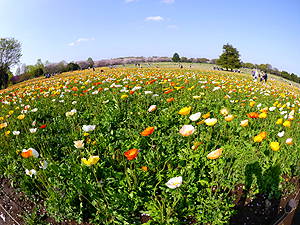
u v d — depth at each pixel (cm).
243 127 438
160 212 253
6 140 484
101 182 290
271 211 277
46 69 7050
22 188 336
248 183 306
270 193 295
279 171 307
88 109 640
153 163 328
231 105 630
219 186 305
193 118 334
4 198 340
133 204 272
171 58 8225
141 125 459
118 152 379
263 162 332
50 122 587
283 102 848
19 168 382
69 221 282
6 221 307
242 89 993
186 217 263
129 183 288
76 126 521
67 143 425
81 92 939
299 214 266
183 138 391
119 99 641
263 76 2203
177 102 646
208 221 261
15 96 1145
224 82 1198
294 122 500
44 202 306
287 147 365
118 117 510
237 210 270
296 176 330
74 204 285
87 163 251
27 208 315
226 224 255
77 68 6644
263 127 484
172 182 233
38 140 436
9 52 4662
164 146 367
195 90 872
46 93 921
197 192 291
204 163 326
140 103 613
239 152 345
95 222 270
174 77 1469
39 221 289
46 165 302
